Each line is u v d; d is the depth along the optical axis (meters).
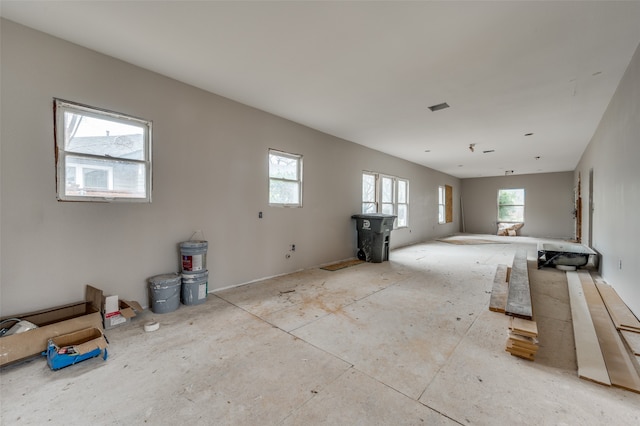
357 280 4.30
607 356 2.05
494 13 2.09
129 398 1.67
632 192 2.83
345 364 2.03
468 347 2.27
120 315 2.66
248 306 3.18
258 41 2.51
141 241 3.04
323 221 5.36
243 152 3.99
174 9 2.11
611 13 2.06
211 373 1.92
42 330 2.08
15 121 2.31
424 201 9.24
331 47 2.59
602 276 4.38
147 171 3.08
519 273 3.88
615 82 3.23
